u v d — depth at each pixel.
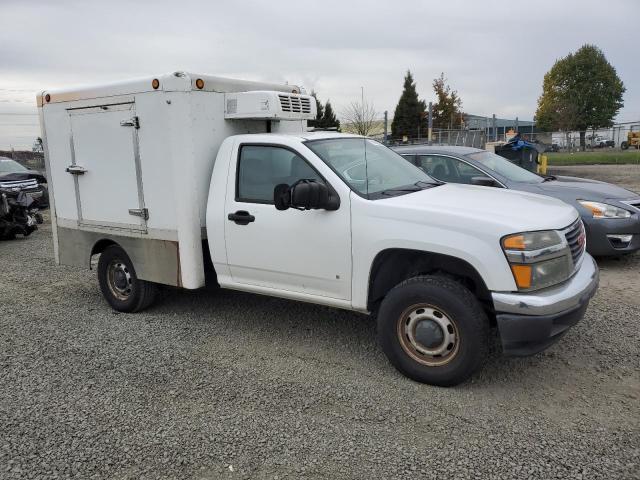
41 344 5.25
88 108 5.75
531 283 3.75
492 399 3.91
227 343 5.13
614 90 71.94
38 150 30.72
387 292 4.44
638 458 3.16
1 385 4.39
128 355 4.91
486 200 4.40
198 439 3.52
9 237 11.81
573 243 4.20
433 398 3.95
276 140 4.84
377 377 4.32
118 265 6.06
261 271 4.92
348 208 4.34
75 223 6.24
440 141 29.72
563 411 3.72
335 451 3.34
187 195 5.14
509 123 71.00
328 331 5.35
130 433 3.61
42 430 3.68
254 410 3.86
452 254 3.90
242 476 3.13
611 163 29.17
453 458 3.22
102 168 5.79
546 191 7.30
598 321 5.28
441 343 4.02
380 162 5.12
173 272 5.43
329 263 4.48
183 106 5.02
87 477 3.17
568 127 64.31
